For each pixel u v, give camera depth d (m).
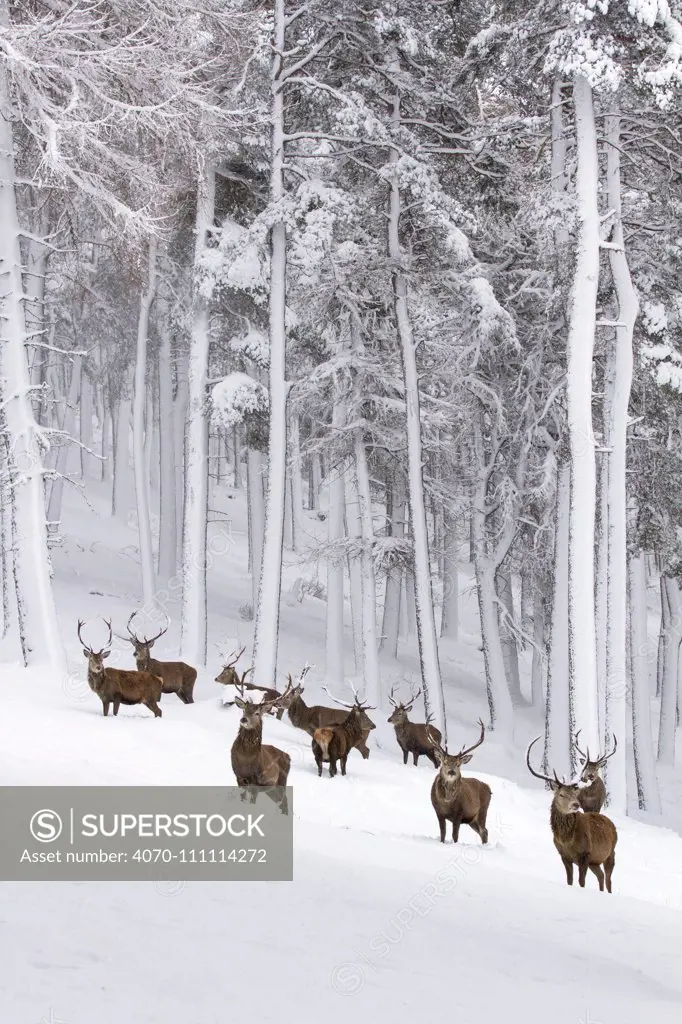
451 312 33.84
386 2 29.59
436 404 34.81
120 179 24.78
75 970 6.34
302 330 34.56
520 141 31.69
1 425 25.53
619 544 27.06
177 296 38.44
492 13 28.72
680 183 28.94
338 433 33.59
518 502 34.88
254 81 30.52
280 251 30.53
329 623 36.66
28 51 21.75
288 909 9.07
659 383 28.92
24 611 23.50
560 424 31.39
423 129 33.78
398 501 40.66
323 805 16.81
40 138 22.00
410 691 40.16
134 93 23.52
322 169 33.16
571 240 26.53
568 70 24.12
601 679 29.62
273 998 6.44
